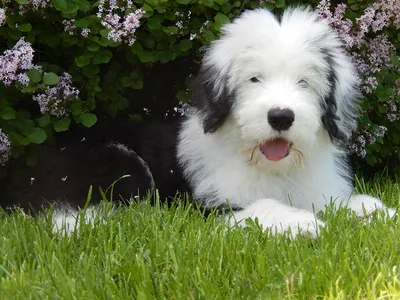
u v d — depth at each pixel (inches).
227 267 44.0
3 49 55.9
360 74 58.4
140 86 59.0
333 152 55.7
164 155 55.4
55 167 54.8
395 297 40.9
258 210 50.5
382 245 46.1
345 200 54.9
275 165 51.4
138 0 55.9
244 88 51.6
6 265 44.1
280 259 44.5
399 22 59.5
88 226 47.7
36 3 53.5
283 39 51.0
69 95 55.4
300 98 50.3
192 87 55.7
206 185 53.2
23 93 55.7
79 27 54.9
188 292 41.8
